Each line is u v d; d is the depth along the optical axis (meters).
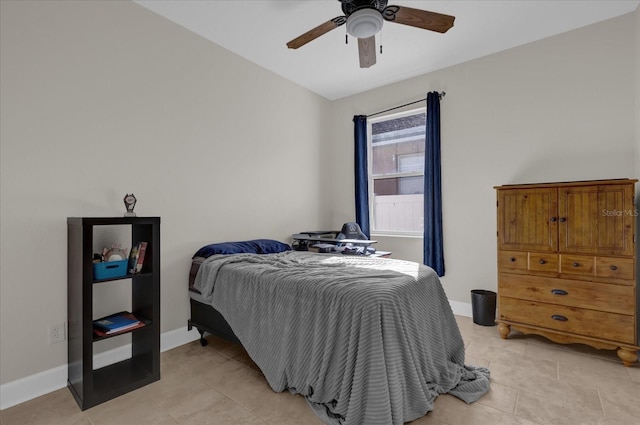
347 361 1.54
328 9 2.42
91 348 1.75
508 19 2.56
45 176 1.91
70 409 1.72
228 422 1.60
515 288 2.60
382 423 1.40
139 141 2.35
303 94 3.88
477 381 1.86
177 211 2.58
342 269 2.11
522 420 1.58
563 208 2.40
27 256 1.84
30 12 1.85
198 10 2.43
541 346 2.50
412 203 3.79
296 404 1.74
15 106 1.80
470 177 3.23
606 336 2.23
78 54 2.05
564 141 2.76
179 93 2.61
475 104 3.21
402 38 2.83
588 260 2.30
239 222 3.09
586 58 2.67
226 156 2.97
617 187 2.21
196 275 2.51
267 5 2.37
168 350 2.47
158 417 1.64
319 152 4.10
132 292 2.25
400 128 3.86
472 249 3.22
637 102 2.44
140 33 2.36
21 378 1.81
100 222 1.79
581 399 1.76
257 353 1.98
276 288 1.93
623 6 2.42
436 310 2.00
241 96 3.12
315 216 4.04
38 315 1.88
